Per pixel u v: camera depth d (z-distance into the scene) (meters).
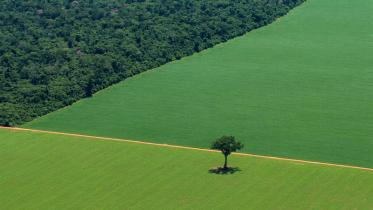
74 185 173.62
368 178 173.88
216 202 164.50
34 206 166.12
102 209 163.62
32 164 183.75
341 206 162.12
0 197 170.12
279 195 166.62
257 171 177.12
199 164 181.12
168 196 167.62
